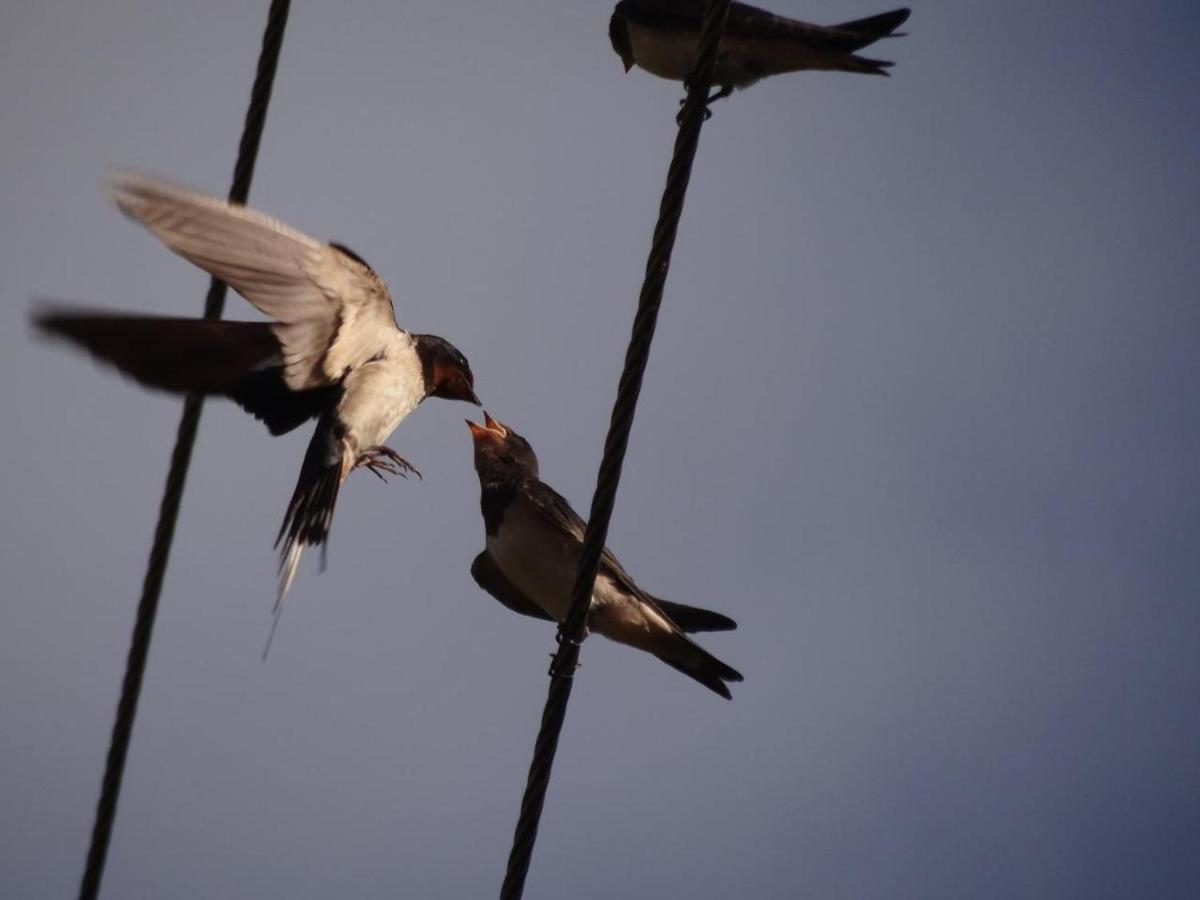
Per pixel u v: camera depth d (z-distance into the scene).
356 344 12.34
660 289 11.43
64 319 9.21
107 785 12.72
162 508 12.78
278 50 12.86
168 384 10.35
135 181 10.36
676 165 11.45
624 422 11.47
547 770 11.82
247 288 11.11
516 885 11.90
